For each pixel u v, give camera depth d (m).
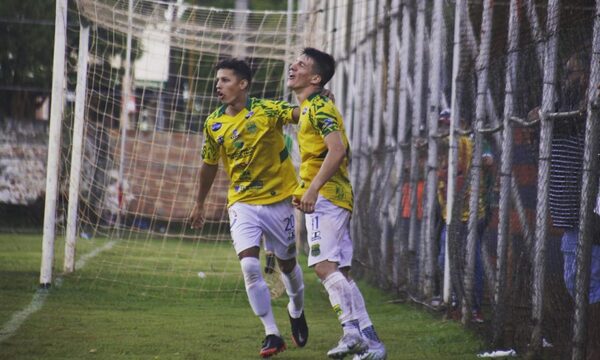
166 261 44.22
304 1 55.44
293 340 21.14
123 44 51.81
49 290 31.12
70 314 26.03
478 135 22.70
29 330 22.70
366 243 37.50
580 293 16.50
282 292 31.83
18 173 62.22
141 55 51.94
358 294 18.91
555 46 18.16
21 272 36.06
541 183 18.31
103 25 38.97
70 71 45.44
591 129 16.31
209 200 64.00
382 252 33.81
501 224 20.47
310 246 18.55
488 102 22.86
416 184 29.55
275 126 20.39
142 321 25.03
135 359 19.02
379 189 34.88
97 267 39.22
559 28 18.11
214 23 45.00
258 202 20.42
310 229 18.58
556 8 18.11
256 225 20.34
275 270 32.09
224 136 20.38
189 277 36.62
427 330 23.91
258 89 57.34
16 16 61.16
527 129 19.72
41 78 62.66
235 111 20.52
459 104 25.02
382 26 35.97
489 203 22.41
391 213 33.00
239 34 44.69
